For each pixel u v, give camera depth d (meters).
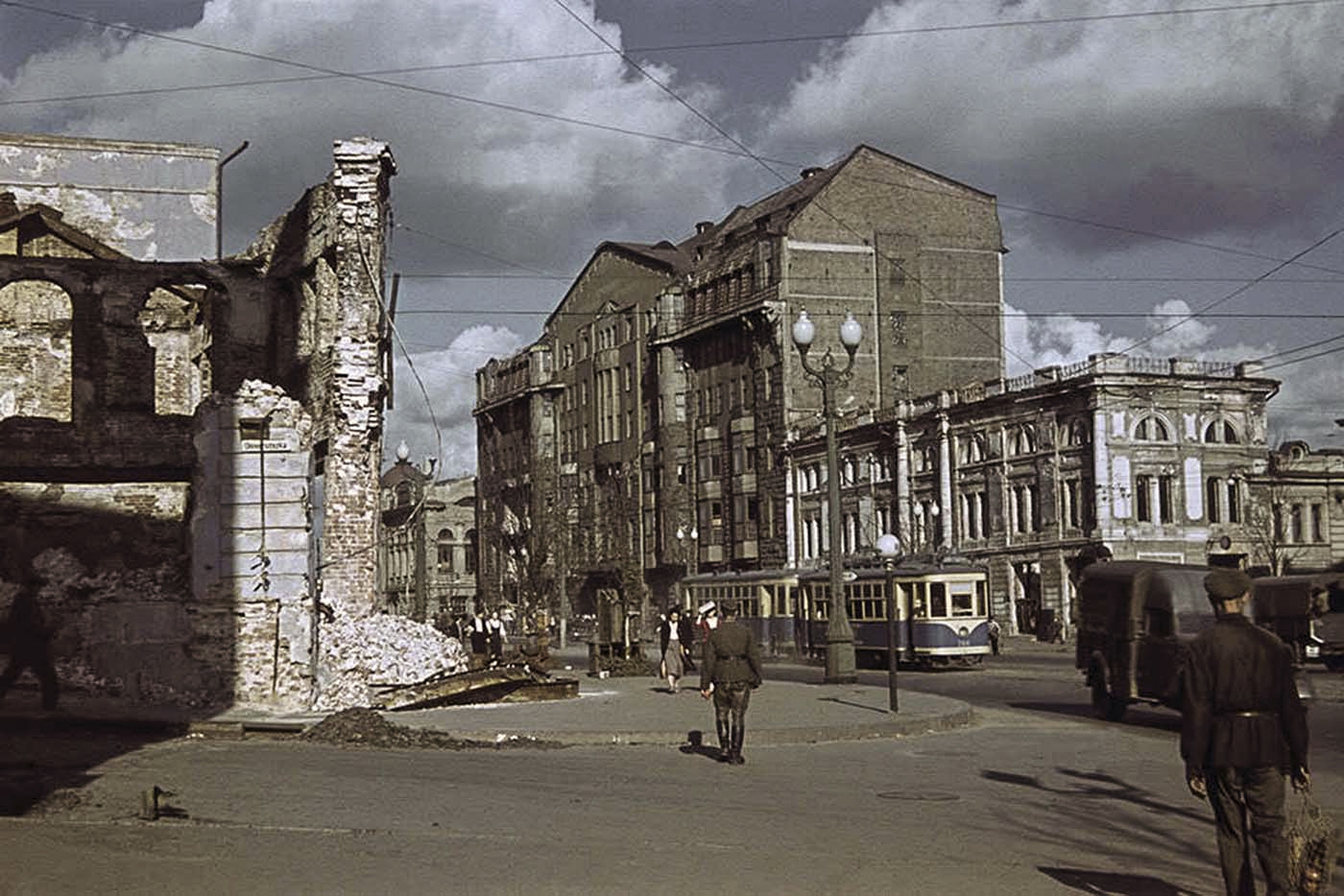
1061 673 39.59
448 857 10.28
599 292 103.06
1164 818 13.00
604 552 98.38
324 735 20.20
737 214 98.75
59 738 20.44
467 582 125.81
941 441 71.69
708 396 90.00
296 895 8.73
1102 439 62.84
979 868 10.23
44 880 9.01
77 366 31.39
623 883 9.38
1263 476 66.75
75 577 24.48
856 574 47.22
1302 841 8.13
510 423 116.19
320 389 34.16
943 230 84.69
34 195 39.09
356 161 33.59
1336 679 35.84
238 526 24.36
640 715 23.17
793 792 14.83
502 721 22.00
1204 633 8.47
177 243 39.88
